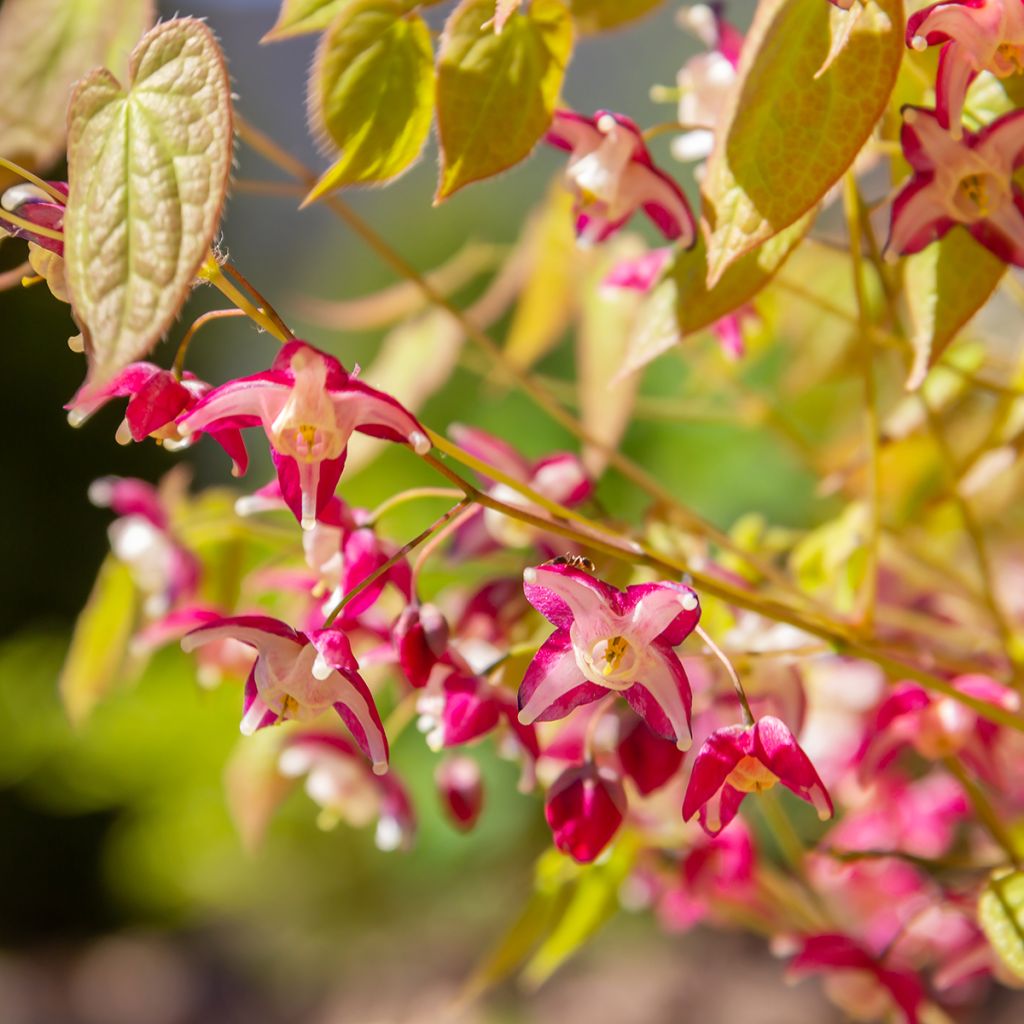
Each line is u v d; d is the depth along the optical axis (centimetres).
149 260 35
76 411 37
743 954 132
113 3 41
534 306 52
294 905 165
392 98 38
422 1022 134
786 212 37
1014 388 46
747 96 38
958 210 39
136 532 47
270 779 47
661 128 40
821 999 121
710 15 43
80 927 192
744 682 43
